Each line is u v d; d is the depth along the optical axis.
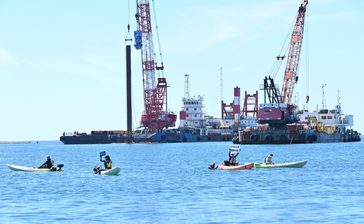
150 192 82.56
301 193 78.75
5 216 62.56
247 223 57.09
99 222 58.72
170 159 180.88
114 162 165.88
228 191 82.19
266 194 78.19
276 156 190.25
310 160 160.62
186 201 72.62
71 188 88.81
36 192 84.25
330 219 58.25
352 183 91.62
